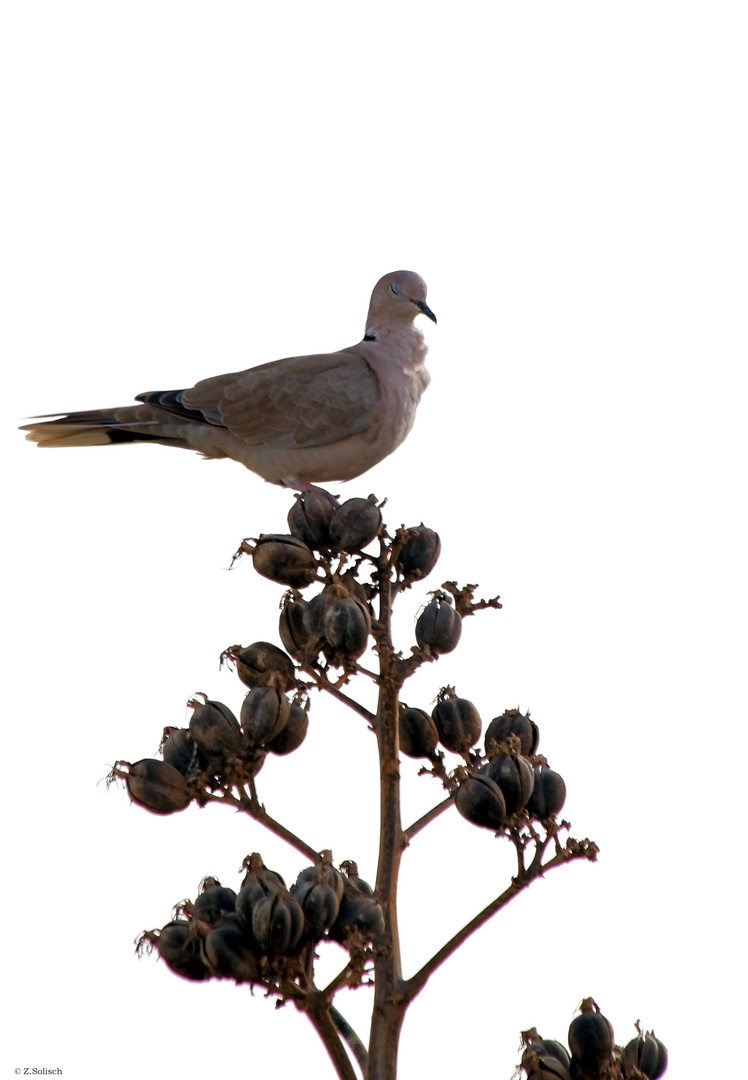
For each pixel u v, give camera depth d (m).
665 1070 10.39
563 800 10.64
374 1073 10.13
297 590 11.25
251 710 10.49
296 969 9.66
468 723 11.29
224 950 9.57
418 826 10.98
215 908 10.20
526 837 10.45
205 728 10.59
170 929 10.13
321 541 11.45
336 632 10.56
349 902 10.05
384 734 10.83
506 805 10.41
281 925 9.38
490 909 10.40
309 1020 9.89
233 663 11.06
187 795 10.62
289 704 10.60
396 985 10.26
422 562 11.48
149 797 10.52
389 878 10.54
